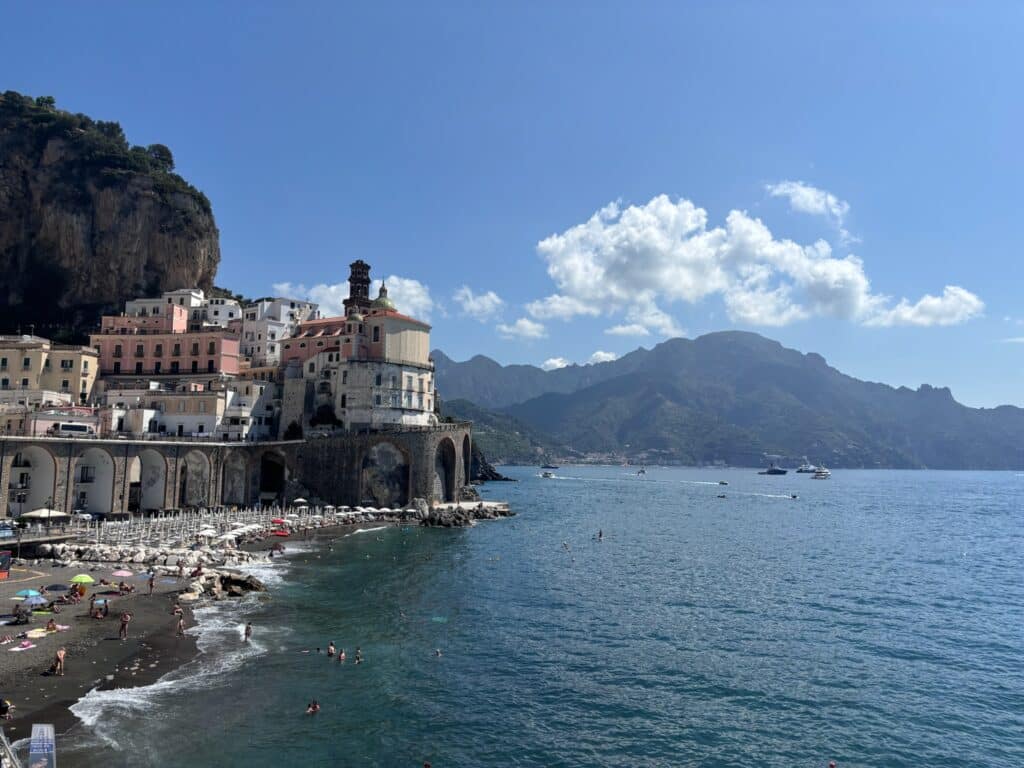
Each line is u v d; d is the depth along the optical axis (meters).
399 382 141.75
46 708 37.94
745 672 49.03
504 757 35.88
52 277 173.88
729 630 59.22
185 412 129.25
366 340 144.88
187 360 153.12
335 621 57.81
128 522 92.12
